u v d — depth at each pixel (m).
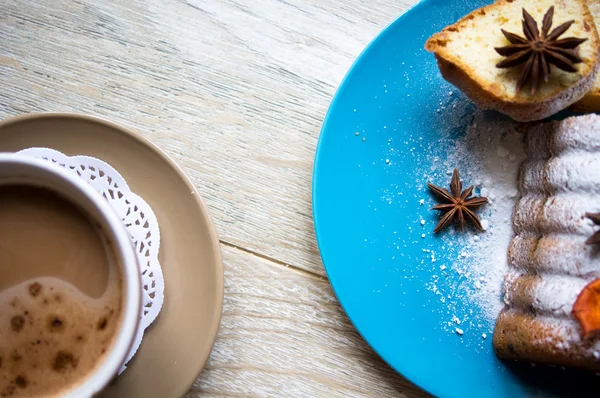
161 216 0.33
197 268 0.32
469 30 0.35
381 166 0.36
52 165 0.29
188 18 0.38
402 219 0.36
